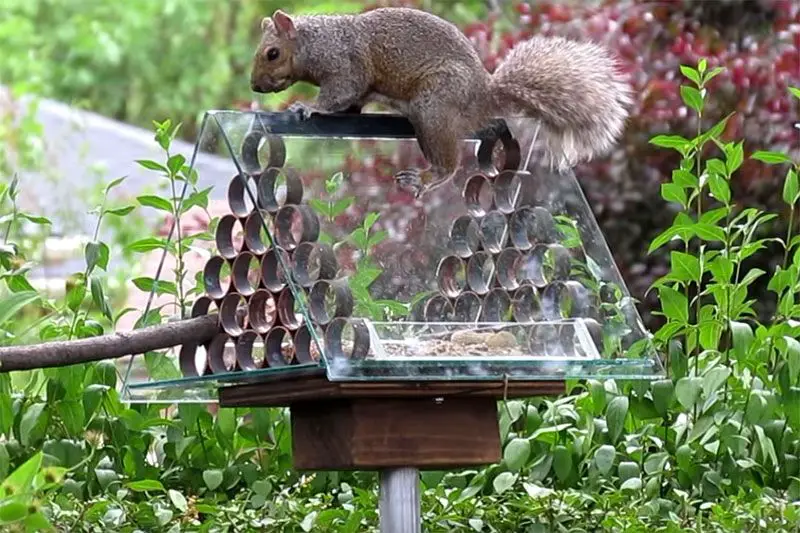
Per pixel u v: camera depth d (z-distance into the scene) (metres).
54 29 32.94
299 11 32.06
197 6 32.97
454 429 8.32
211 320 8.70
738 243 16.20
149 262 18.80
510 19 22.83
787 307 10.55
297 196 8.30
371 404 8.15
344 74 9.11
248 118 8.57
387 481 8.33
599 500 9.75
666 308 10.40
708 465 10.48
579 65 9.19
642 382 10.51
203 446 10.66
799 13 17.97
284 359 8.30
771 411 10.25
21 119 22.55
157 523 9.34
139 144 24.22
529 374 8.05
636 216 16.80
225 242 8.71
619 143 16.73
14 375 12.48
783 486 10.56
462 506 9.67
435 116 8.94
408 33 9.09
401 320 8.34
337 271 8.06
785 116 16.56
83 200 21.02
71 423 10.40
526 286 8.67
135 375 10.45
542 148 9.04
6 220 10.51
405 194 8.66
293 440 8.60
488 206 8.87
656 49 17.61
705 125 16.56
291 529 9.37
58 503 9.48
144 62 32.66
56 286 17.39
